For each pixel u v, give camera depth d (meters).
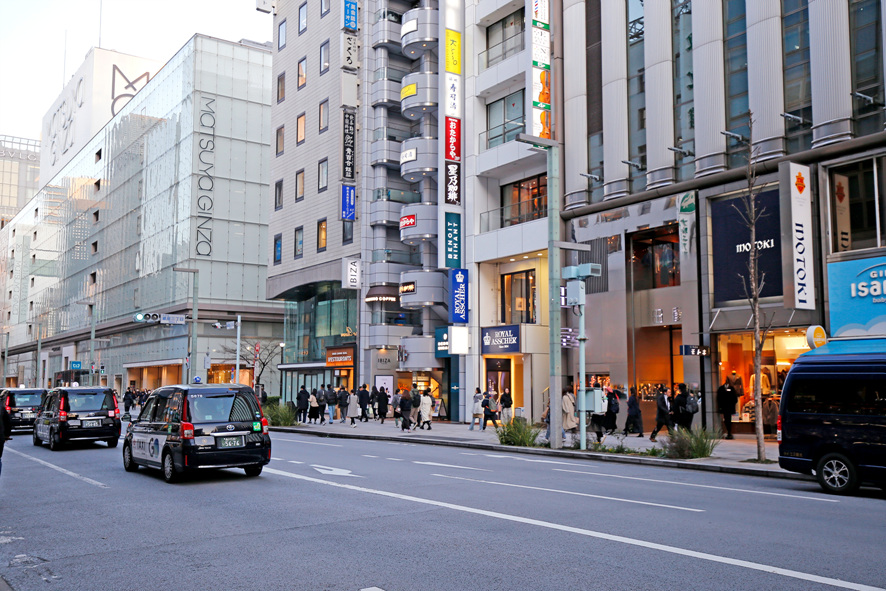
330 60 47.88
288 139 52.53
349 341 44.31
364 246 43.06
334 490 12.24
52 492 12.70
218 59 68.00
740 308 22.92
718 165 23.62
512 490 12.08
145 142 77.06
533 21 29.55
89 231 91.94
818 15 21.28
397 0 43.06
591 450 19.56
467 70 35.25
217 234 66.44
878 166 20.08
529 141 20.84
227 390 14.29
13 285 126.62
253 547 7.92
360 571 6.79
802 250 20.66
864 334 19.88
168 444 13.94
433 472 14.93
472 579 6.45
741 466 15.59
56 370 99.75
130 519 9.88
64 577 6.86
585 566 6.84
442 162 34.88
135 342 75.56
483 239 33.78
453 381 35.88
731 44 23.80
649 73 26.25
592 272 20.17
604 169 27.97
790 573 6.52
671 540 7.96
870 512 9.98
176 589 6.36
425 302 38.69
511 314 34.25
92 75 103.50
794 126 22.02
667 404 23.14
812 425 12.69
